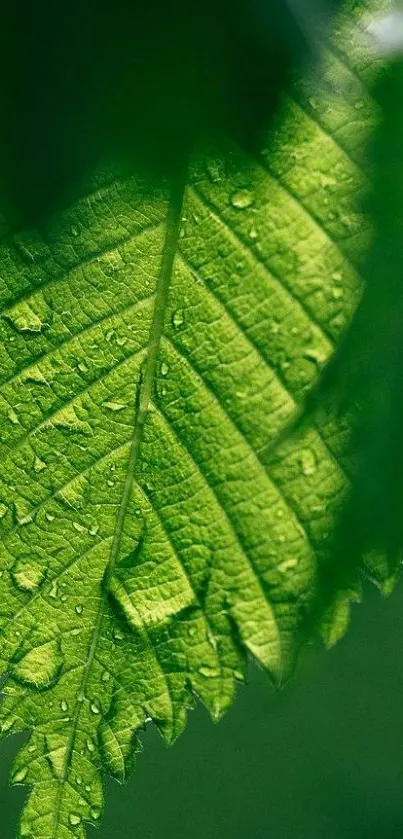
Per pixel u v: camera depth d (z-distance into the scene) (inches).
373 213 7.0
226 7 7.1
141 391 7.3
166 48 7.1
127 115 7.2
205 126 7.2
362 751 9.6
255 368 7.3
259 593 7.3
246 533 7.3
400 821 9.6
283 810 9.6
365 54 7.0
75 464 7.4
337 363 7.0
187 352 7.3
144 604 7.4
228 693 7.4
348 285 7.1
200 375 7.3
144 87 7.1
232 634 7.3
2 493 7.4
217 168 7.2
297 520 7.3
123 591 7.4
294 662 7.3
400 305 6.9
